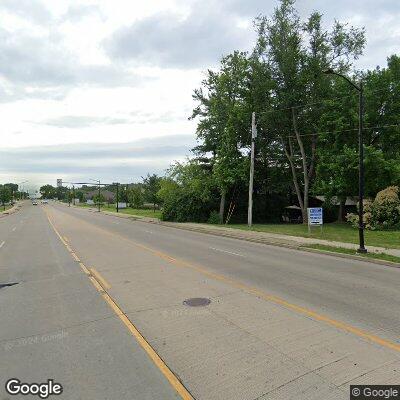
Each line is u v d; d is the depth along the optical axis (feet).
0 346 18.78
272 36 102.42
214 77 122.01
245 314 22.90
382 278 34.04
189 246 58.75
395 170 93.50
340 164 96.89
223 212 120.78
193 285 30.86
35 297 28.25
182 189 131.44
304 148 119.44
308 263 42.52
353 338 18.89
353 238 65.77
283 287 30.07
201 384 14.56
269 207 133.90
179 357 16.97
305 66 102.32
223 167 113.19
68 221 129.90
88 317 23.02
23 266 41.91
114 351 17.81
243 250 54.19
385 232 76.84
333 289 29.45
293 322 21.38
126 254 49.57
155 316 22.81
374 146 105.91
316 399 13.34
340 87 104.53
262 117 106.01
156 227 103.30
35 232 87.25
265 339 18.83
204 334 19.65
